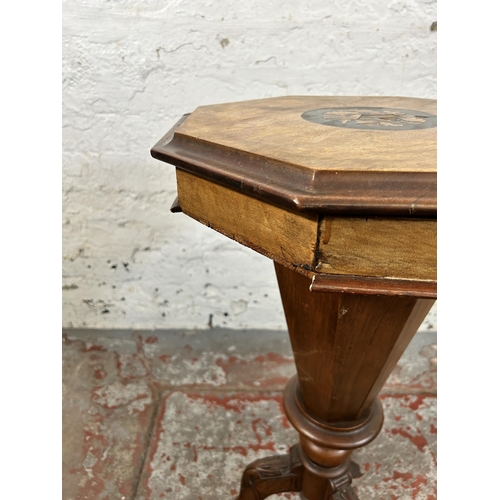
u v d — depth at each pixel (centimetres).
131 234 156
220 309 170
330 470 92
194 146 58
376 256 46
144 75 135
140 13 128
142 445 126
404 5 128
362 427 86
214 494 113
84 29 129
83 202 151
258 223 52
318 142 55
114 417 135
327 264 47
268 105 88
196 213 62
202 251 159
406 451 124
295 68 135
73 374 150
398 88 138
